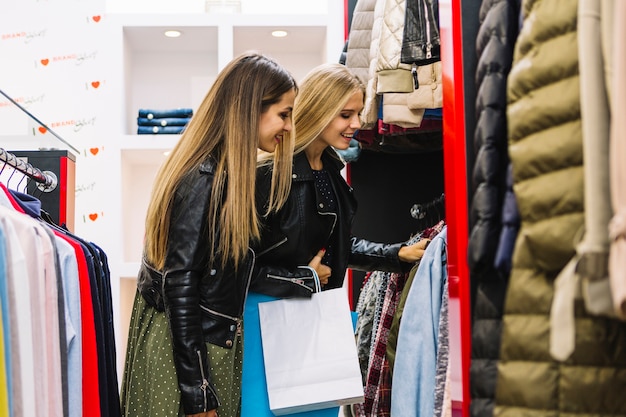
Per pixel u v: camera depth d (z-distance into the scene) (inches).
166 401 80.6
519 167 49.6
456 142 65.7
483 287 59.3
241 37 172.9
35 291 71.7
